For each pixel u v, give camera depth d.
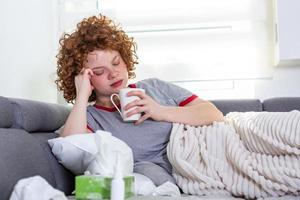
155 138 1.38
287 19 2.00
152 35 2.25
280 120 1.18
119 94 1.35
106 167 1.04
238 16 2.20
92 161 1.08
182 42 2.23
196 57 2.22
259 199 1.09
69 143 1.11
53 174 1.17
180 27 2.23
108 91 1.40
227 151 1.22
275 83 2.19
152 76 2.24
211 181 1.17
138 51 2.25
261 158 1.17
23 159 1.02
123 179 0.77
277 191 1.10
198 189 1.18
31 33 1.99
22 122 1.17
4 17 1.82
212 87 2.24
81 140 1.10
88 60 1.39
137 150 1.36
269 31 2.19
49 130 1.41
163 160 1.36
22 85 1.89
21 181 0.83
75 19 2.25
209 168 1.21
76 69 1.47
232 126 1.33
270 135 1.17
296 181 1.08
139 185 1.07
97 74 1.38
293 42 1.99
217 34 2.21
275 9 2.08
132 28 2.25
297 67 2.16
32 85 1.97
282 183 1.09
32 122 1.22
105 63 1.37
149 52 2.25
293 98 1.82
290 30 2.00
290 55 1.99
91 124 1.40
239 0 2.20
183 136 1.31
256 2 2.19
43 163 1.12
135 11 2.26
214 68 2.21
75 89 1.54
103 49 1.38
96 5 2.26
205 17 2.22
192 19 2.22
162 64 2.24
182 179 1.24
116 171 0.77
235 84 2.24
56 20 2.24
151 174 1.22
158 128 1.38
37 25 2.05
